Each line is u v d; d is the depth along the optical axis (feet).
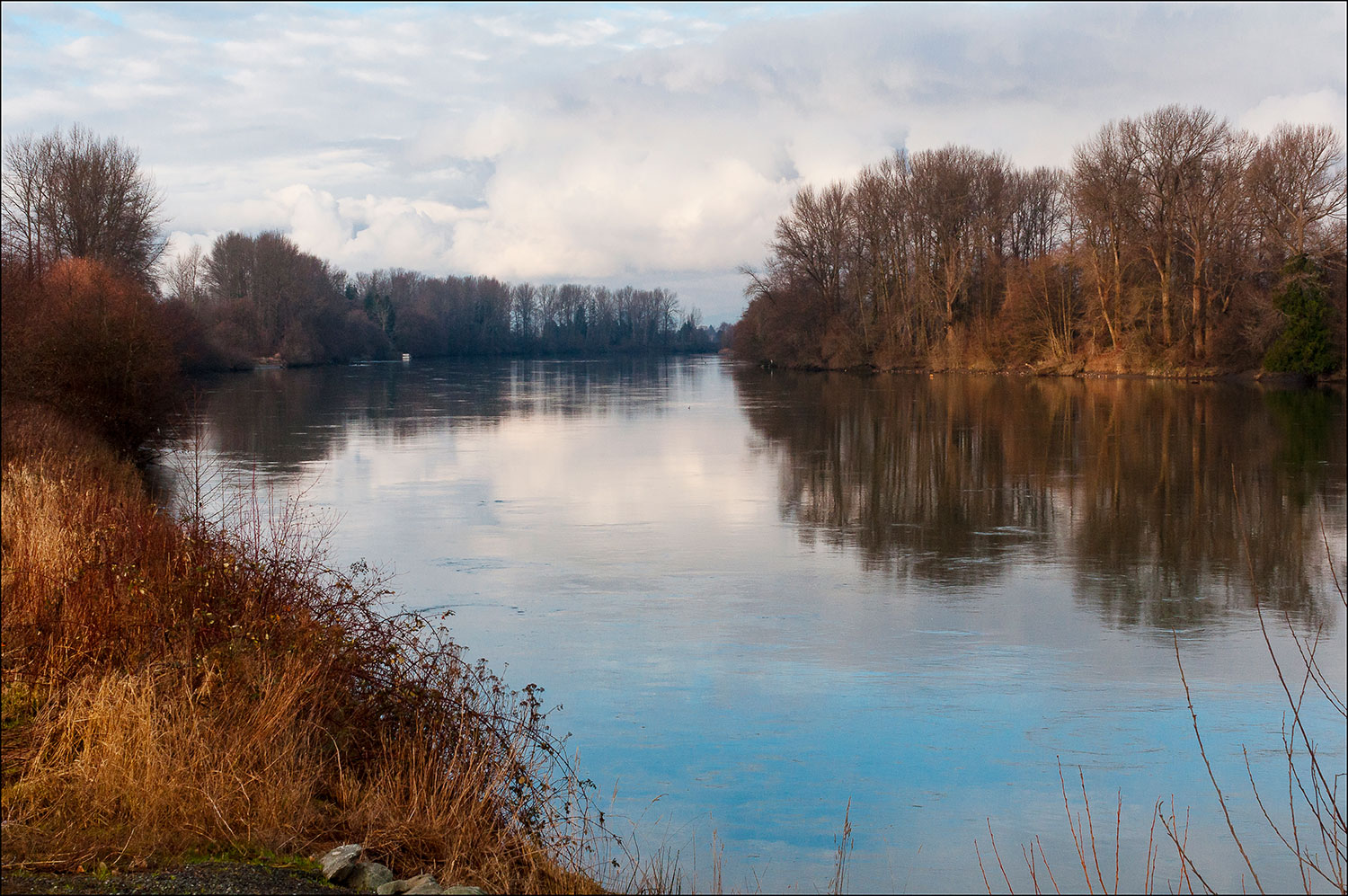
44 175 162.50
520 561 50.03
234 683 22.49
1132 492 70.49
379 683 24.40
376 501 66.28
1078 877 21.31
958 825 23.58
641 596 43.86
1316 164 168.55
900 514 63.31
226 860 16.98
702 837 22.72
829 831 23.08
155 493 64.80
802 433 108.88
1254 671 34.76
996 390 170.60
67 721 20.27
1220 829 23.63
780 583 46.26
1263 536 57.06
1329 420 113.39
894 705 31.22
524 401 160.56
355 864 17.25
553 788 22.88
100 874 15.99
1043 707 31.24
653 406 148.25
